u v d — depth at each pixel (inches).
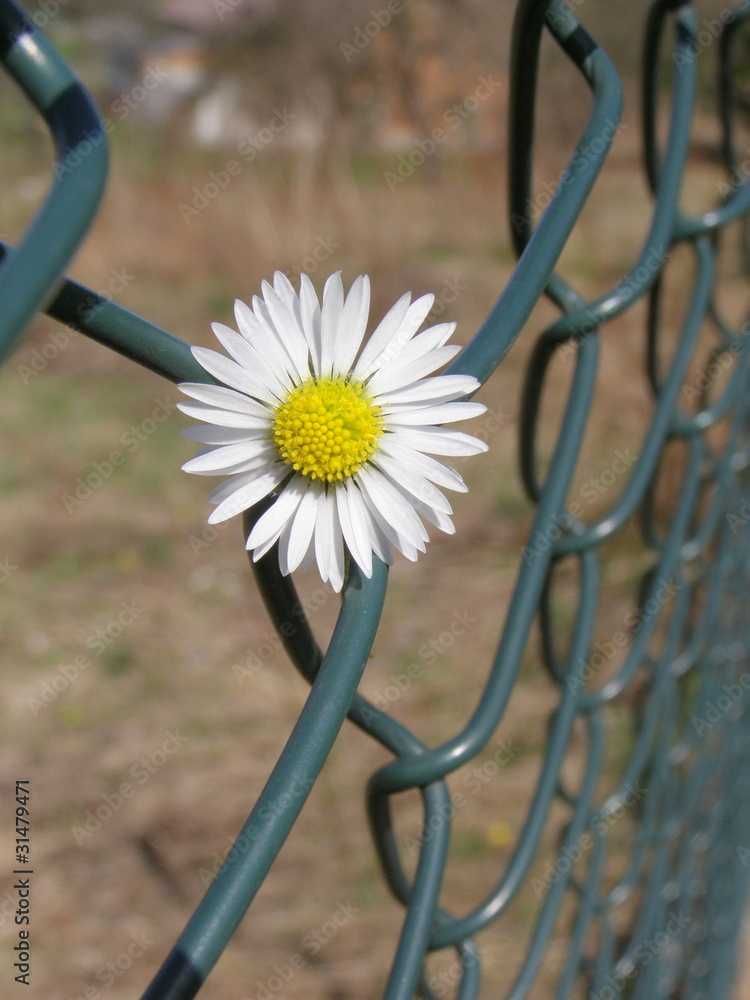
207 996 22.6
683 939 18.6
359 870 26.0
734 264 41.7
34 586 38.4
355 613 7.1
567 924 24.2
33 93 6.1
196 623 36.4
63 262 5.9
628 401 42.5
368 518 7.0
